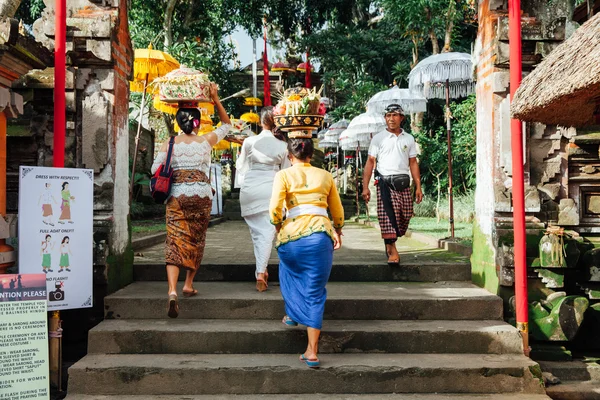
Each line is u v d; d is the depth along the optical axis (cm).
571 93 361
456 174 1461
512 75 470
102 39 501
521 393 425
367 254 682
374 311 491
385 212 569
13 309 348
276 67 2442
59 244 422
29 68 429
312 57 2208
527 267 502
